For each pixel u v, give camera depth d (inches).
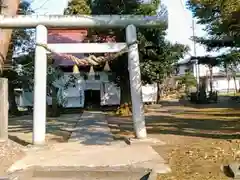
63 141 510.9
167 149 404.5
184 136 497.0
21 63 970.7
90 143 479.2
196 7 495.2
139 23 481.7
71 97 1221.1
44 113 449.7
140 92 476.4
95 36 810.8
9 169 331.0
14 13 456.4
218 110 1024.2
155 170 311.3
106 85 1243.2
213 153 357.4
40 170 327.6
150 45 861.8
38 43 454.0
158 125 656.4
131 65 477.7
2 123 419.2
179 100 1691.7
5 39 442.9
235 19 421.7
